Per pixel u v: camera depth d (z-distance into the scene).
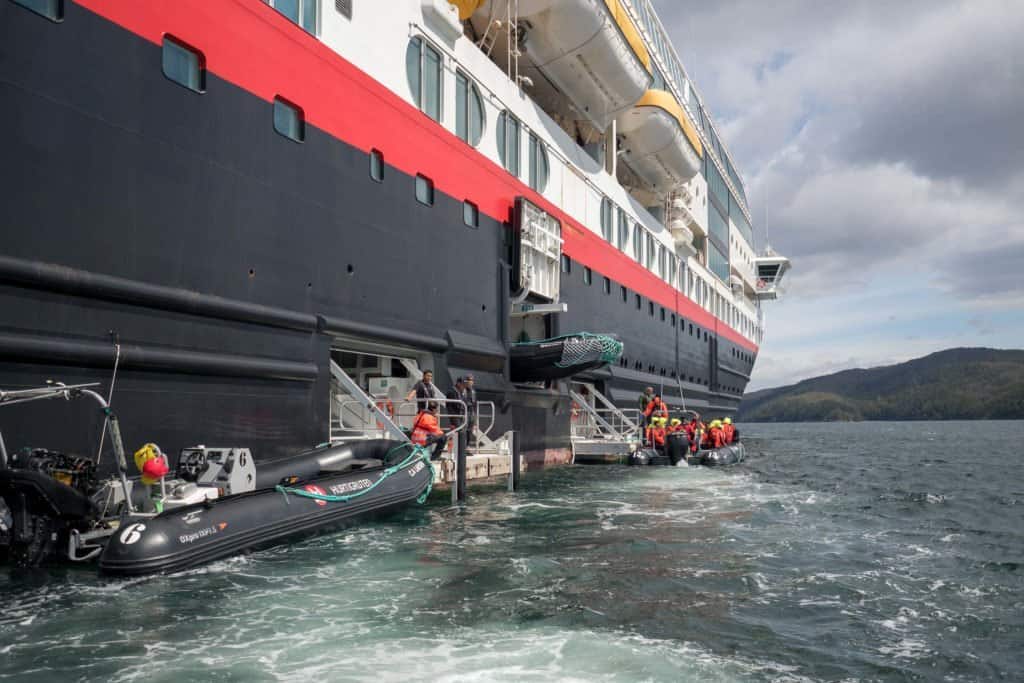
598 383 22.41
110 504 6.57
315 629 5.02
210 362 8.36
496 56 18.64
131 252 7.55
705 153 35.78
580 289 20.25
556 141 19.09
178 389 8.05
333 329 10.42
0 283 6.41
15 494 6.07
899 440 48.19
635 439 21.03
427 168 13.02
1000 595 6.13
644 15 27.09
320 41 10.47
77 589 5.82
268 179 9.41
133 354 7.44
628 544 8.11
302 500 7.70
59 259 6.86
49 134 6.82
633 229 25.12
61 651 4.54
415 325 12.53
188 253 8.20
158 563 5.96
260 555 7.30
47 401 6.71
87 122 7.16
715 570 6.90
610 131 23.61
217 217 8.61
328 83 10.57
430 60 13.47
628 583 6.36
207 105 8.54
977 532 9.16
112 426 6.34
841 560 7.41
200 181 8.40
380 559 7.21
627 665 4.39
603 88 20.16
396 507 9.30
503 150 16.27
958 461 24.42
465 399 13.03
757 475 17.09
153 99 7.87
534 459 17.47
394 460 9.82
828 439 50.00
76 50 7.10
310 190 10.14
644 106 23.27
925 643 4.93
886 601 5.91
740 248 44.75
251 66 9.20
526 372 16.59
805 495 12.92
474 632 4.98
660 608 5.62
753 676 4.29
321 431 10.27
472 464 13.38
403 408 13.26
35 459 6.11
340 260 10.71
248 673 4.21
